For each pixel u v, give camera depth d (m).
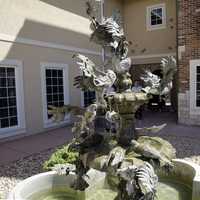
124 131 3.03
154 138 3.10
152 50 14.95
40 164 6.52
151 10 14.87
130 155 2.77
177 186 4.26
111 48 2.93
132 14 15.41
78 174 3.24
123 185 2.45
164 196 3.93
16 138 9.51
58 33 11.24
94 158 2.73
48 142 8.83
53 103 11.18
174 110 15.05
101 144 2.98
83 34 12.67
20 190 3.64
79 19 12.41
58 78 11.44
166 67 3.03
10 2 9.15
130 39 15.62
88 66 2.70
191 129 10.22
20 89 9.62
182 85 11.04
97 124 2.98
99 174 4.32
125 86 3.05
